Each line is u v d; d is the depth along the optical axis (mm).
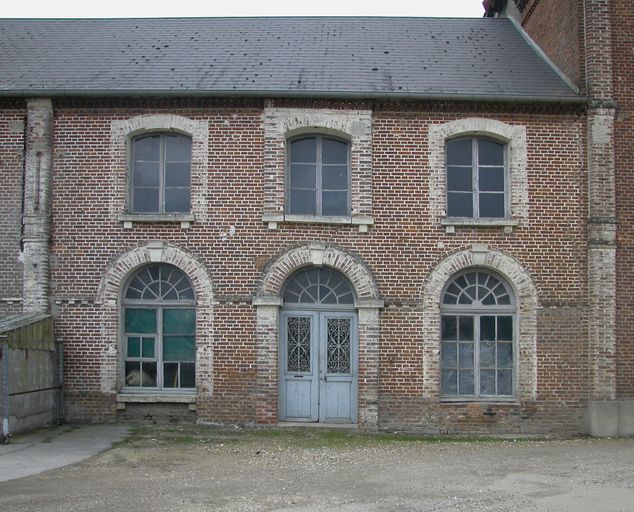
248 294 14461
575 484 9891
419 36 17703
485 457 11883
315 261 14508
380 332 14508
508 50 17266
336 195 14953
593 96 14883
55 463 10945
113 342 14430
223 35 17359
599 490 9539
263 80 15023
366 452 12203
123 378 14664
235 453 11945
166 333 14711
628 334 14625
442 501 8930
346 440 13281
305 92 14477
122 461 11172
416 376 14461
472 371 14812
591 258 14672
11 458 11258
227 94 14477
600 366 14469
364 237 14617
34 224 14477
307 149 15055
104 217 14570
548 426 14484
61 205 14602
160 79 15031
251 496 9109
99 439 12883
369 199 14617
